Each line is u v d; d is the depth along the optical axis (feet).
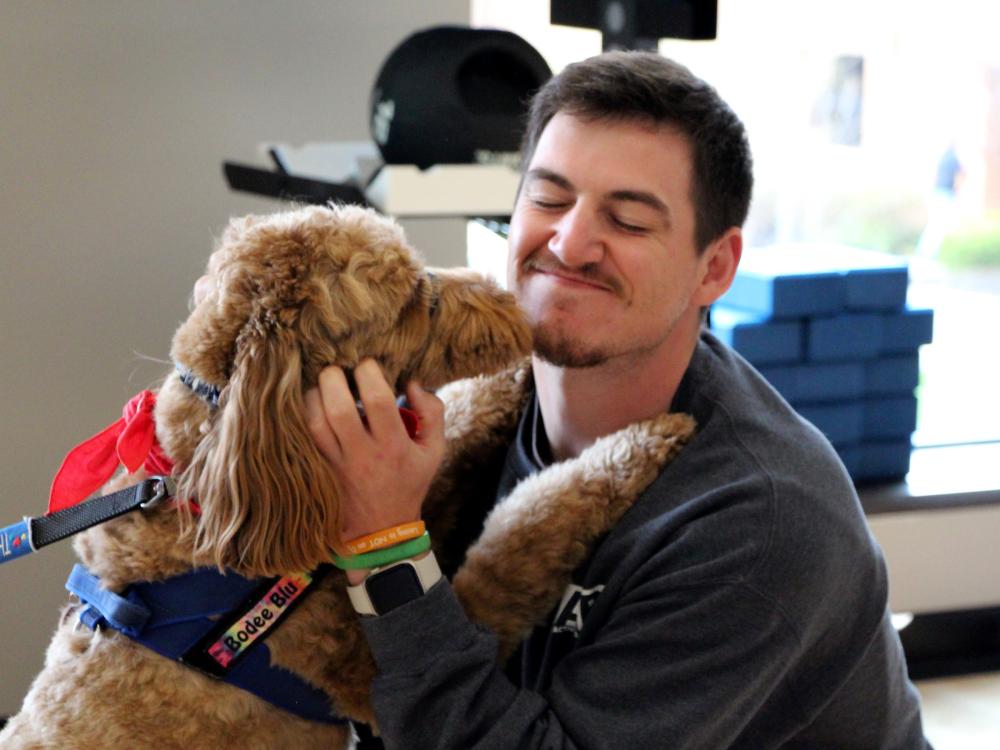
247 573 4.05
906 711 4.91
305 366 4.06
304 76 9.05
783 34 9.76
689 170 4.34
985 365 10.57
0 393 8.76
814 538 4.00
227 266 4.17
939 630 9.56
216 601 4.25
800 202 10.14
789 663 3.97
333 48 9.09
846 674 4.33
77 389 8.93
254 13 8.87
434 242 9.36
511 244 4.61
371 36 9.15
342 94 9.16
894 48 9.98
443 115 6.79
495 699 3.87
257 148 9.02
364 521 4.03
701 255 4.53
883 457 9.26
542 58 7.12
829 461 4.41
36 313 8.75
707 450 4.33
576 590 4.36
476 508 5.21
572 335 4.40
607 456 4.48
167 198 8.91
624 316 4.36
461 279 4.50
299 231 4.19
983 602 9.21
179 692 4.22
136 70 8.68
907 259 9.94
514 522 4.50
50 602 8.97
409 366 4.34
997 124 10.19
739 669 3.87
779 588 3.91
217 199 9.02
